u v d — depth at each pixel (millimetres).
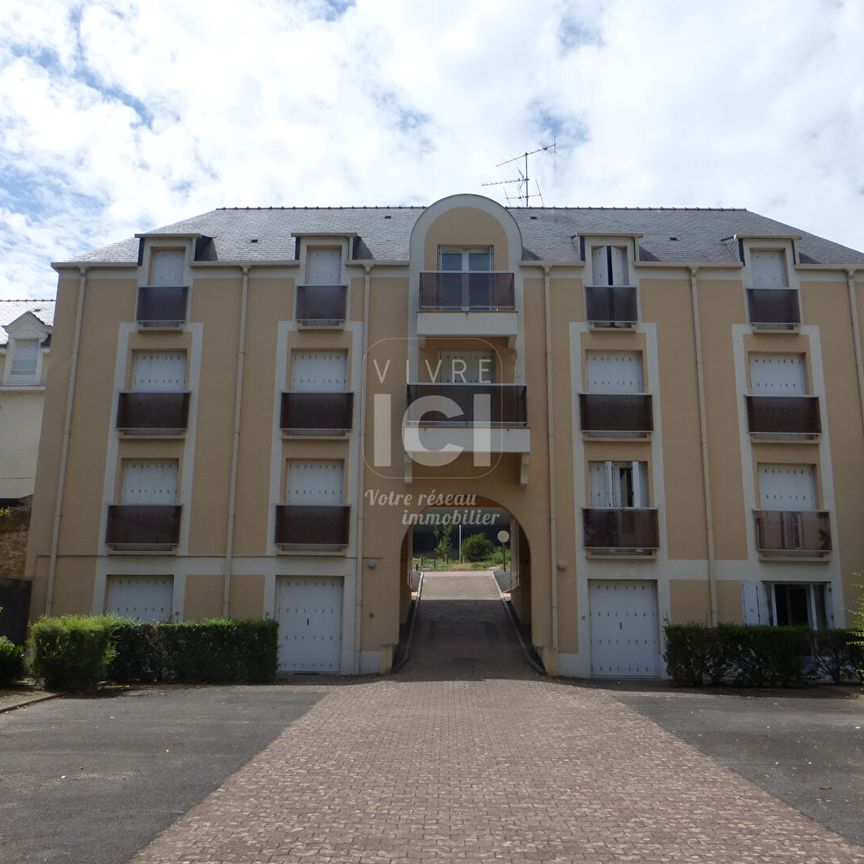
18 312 26984
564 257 20109
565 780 7609
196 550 18469
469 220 19797
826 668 15773
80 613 18234
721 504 18578
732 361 19266
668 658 15984
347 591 18250
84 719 10586
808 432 18797
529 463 18672
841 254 20672
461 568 37781
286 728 10039
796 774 7852
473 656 19703
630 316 19312
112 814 6398
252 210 24234
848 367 19266
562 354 19234
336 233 19766
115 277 19922
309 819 6340
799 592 18469
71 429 19109
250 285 19781
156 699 12633
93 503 18781
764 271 19859
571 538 18422
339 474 18953
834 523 18500
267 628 15844
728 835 6039
